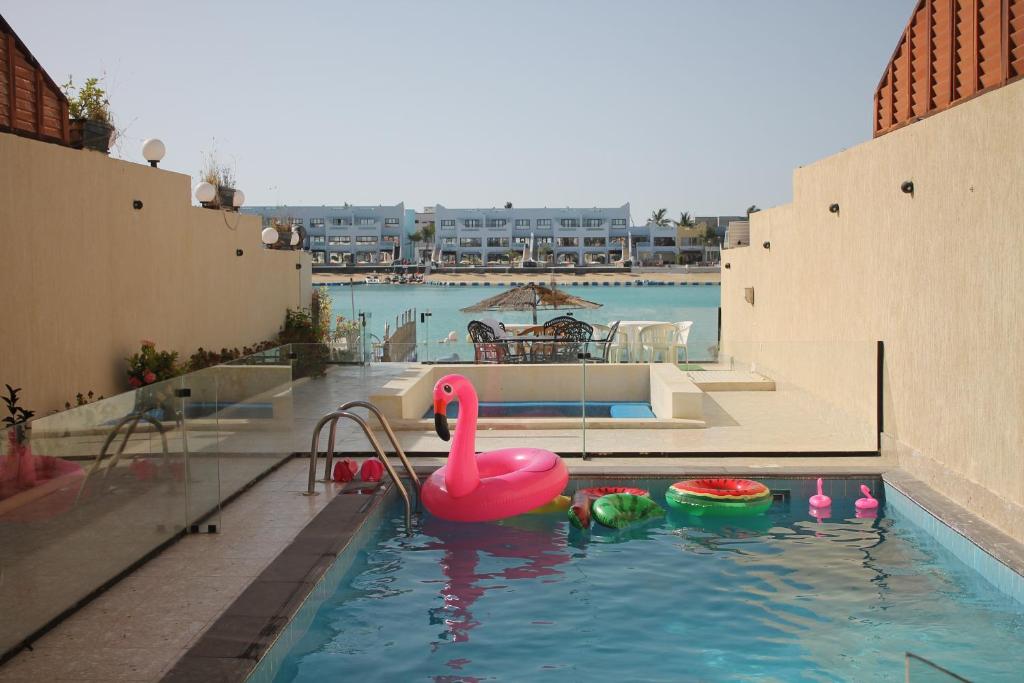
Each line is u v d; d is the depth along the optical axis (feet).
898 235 26.48
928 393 24.20
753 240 47.85
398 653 14.89
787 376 37.81
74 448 15.51
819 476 25.18
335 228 288.30
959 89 23.76
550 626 16.03
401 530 22.09
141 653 13.57
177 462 19.34
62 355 27.37
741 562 19.45
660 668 14.19
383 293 185.47
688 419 33.19
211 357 37.35
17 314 24.95
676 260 301.02
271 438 26.55
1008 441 19.56
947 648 14.82
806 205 37.37
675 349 44.14
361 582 18.43
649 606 16.92
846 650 14.78
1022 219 19.06
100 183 29.94
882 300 27.89
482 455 25.21
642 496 23.04
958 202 22.31
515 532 21.90
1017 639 15.15
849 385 30.32
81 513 15.62
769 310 44.37
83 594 15.65
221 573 17.33
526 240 296.30
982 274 20.93
